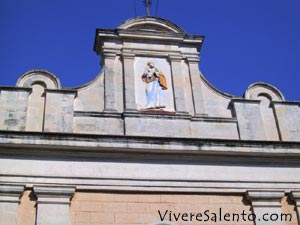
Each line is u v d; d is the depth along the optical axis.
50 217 17.72
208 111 21.77
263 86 22.81
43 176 18.33
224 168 19.98
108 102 20.88
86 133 19.41
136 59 22.34
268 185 19.97
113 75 21.64
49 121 19.70
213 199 19.41
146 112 20.83
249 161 20.30
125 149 19.12
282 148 20.39
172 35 22.94
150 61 22.42
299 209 19.75
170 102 21.56
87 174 18.70
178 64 22.48
